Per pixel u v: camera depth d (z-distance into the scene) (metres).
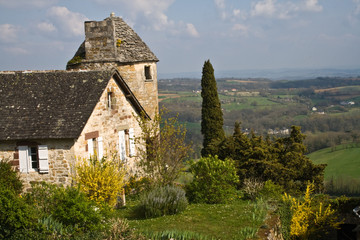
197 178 19.88
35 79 20.55
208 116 32.22
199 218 15.55
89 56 25.56
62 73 20.77
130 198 19.78
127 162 22.67
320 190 24.28
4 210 12.04
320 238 19.41
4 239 11.84
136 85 26.42
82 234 12.35
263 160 23.19
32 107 19.11
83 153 18.53
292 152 24.16
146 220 15.31
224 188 19.45
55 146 17.94
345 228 20.89
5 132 18.14
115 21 26.91
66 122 18.08
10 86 20.30
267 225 14.57
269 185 20.52
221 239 12.95
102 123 20.22
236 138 25.98
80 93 19.45
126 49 26.23
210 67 32.25
